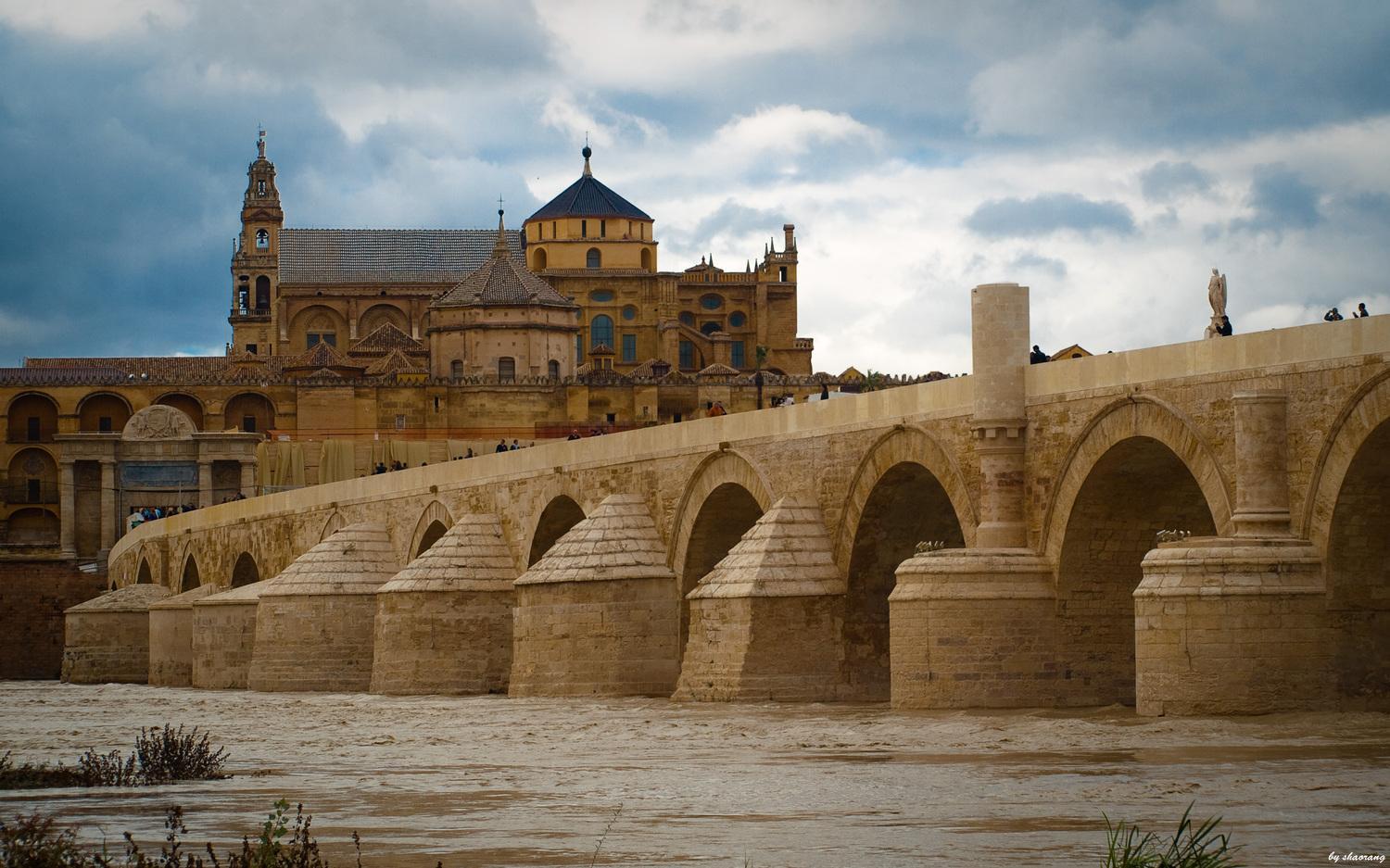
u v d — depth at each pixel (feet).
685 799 139.33
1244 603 173.78
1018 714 199.11
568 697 271.28
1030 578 209.15
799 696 236.63
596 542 277.85
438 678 314.55
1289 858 108.37
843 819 127.13
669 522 280.31
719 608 241.35
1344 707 174.50
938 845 116.06
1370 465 172.76
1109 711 199.21
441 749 189.16
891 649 213.05
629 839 121.39
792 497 250.78
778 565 239.91
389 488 380.78
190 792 152.97
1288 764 144.97
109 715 276.82
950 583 208.23
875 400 238.68
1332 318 198.39
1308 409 177.37
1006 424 214.48
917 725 190.60
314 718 249.96
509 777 158.81
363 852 118.32
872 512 239.91
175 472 652.89
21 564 579.89
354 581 352.90
